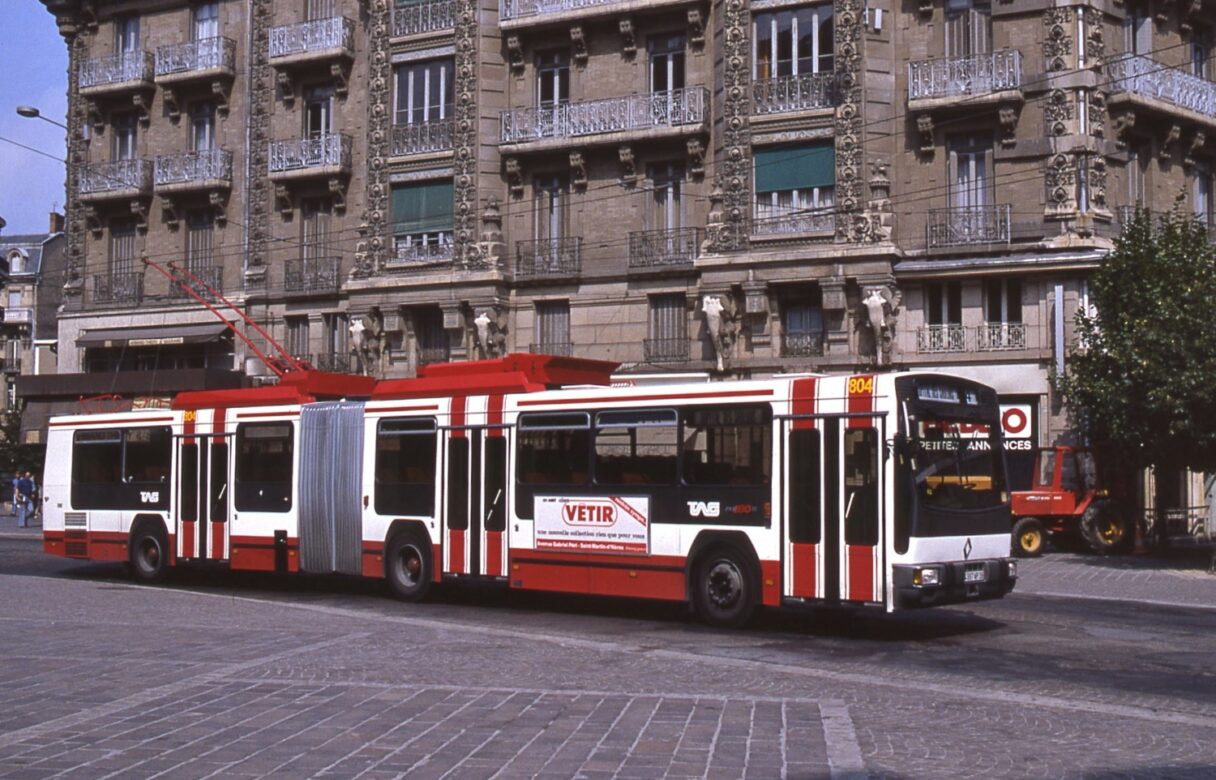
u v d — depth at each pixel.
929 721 9.77
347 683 11.24
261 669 12.04
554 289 36.00
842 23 32.22
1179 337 25.19
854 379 15.32
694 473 16.67
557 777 7.81
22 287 73.62
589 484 17.78
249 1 40.81
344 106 39.28
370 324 37.56
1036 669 12.96
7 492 63.16
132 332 41.91
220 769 8.02
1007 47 31.42
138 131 42.72
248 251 40.41
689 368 34.06
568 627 16.69
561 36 36.12
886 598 14.74
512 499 18.70
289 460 21.72
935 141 32.03
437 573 19.55
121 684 11.20
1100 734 9.36
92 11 43.28
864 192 31.95
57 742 8.83
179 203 41.81
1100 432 28.52
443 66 37.19
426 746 8.68
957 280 31.61
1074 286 30.34
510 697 10.56
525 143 35.91
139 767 8.07
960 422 15.65
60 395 42.62
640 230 35.06
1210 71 35.22
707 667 12.52
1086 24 30.95
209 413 22.98
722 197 33.53
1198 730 9.56
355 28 39.12
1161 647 14.60
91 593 20.28
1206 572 24.22
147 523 23.67
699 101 34.03
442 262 36.50
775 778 7.78
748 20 33.25
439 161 36.88
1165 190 33.28
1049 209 30.80
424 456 19.91
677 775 7.86
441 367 20.45
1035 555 28.44
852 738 8.95
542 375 19.25
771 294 33.03
